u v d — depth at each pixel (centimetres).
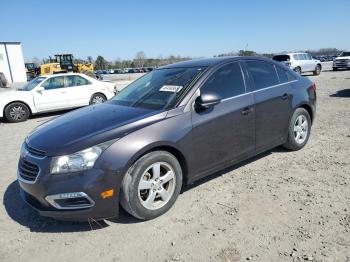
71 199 335
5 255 324
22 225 379
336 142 602
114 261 305
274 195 407
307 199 392
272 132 499
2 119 1207
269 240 318
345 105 988
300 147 562
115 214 350
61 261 311
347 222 338
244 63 481
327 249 298
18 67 4819
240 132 447
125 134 351
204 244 319
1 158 654
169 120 379
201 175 416
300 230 330
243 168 498
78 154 332
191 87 412
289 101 520
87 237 346
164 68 512
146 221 368
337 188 416
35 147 359
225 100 433
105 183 335
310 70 2448
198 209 385
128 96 477
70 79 1240
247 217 361
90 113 432
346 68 2888
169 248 318
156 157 362
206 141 409
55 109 1205
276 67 527
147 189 363
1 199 452
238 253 302
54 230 364
